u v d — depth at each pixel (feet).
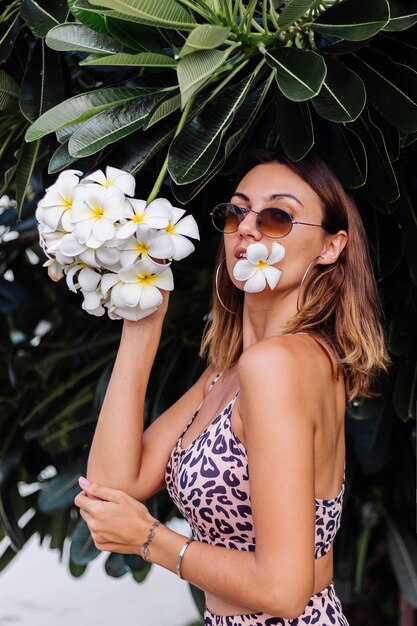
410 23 5.70
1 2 6.58
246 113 6.17
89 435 9.62
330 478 5.47
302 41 5.98
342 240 5.86
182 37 5.82
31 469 10.64
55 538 11.32
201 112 5.68
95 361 9.68
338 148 6.02
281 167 5.74
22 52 6.92
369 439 8.85
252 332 6.07
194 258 9.12
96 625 17.92
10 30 6.22
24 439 10.37
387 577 12.87
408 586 10.19
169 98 5.73
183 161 5.49
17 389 10.57
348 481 9.41
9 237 10.69
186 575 5.28
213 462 5.36
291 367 5.01
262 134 6.60
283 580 4.70
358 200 7.14
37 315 11.39
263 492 4.82
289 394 4.92
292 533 4.74
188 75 4.70
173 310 9.43
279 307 5.79
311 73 5.10
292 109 5.74
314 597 5.51
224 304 6.48
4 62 6.88
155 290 5.37
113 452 5.98
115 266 5.35
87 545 9.48
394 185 6.10
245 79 5.77
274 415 4.87
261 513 4.82
